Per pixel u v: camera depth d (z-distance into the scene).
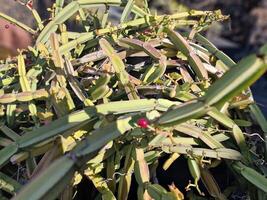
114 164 0.23
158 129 0.20
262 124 0.26
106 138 0.19
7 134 0.24
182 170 0.25
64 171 0.16
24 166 0.24
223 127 0.26
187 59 0.27
